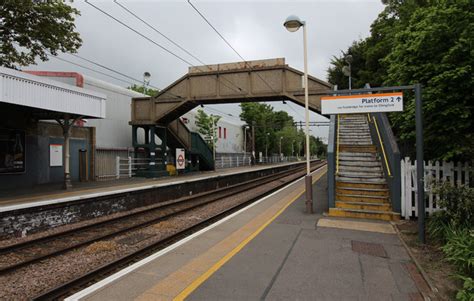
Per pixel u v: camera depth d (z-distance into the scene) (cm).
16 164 1609
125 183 1895
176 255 576
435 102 721
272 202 1169
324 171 3148
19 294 502
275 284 450
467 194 613
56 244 792
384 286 444
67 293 496
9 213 836
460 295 368
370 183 1032
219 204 1430
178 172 2845
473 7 730
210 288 438
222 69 2355
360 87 2759
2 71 1198
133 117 2567
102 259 672
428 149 855
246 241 662
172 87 2489
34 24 1617
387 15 2338
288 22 974
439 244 623
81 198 1052
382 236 700
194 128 4225
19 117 1627
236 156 5159
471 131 748
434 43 749
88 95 1645
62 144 1903
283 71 2214
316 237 692
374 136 1377
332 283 453
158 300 404
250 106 6266
